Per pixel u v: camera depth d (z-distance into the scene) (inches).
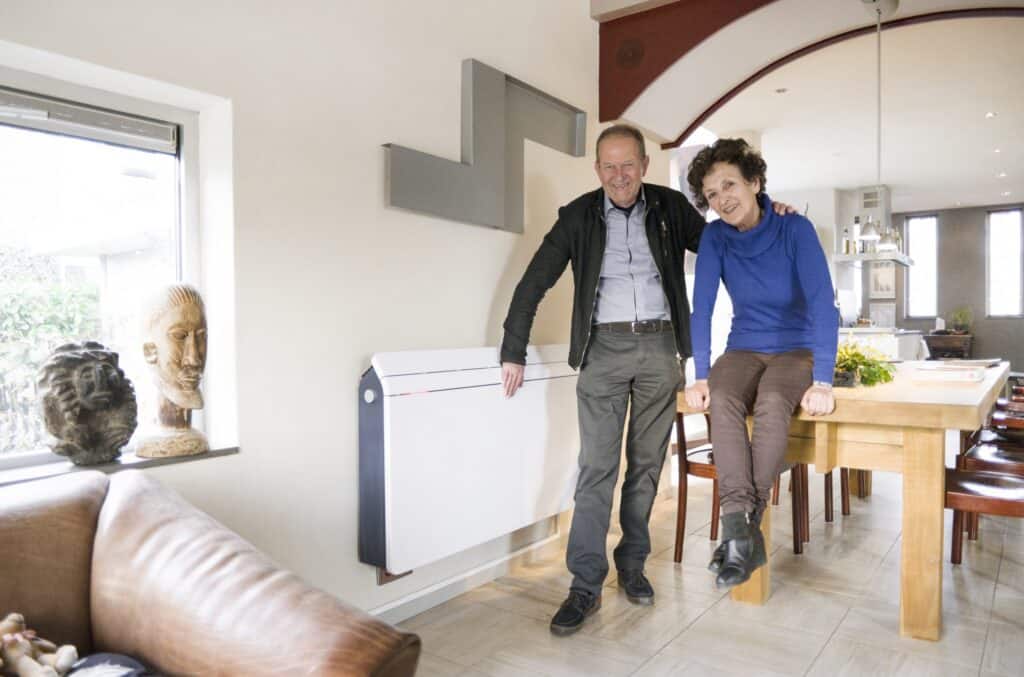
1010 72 218.1
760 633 89.8
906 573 88.0
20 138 68.1
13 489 51.6
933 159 332.5
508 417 105.1
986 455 113.8
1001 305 489.1
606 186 96.4
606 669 80.5
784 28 140.4
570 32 133.0
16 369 68.2
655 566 116.2
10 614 44.1
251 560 46.3
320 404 85.2
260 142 78.6
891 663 81.0
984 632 89.3
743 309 96.0
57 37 61.9
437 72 101.3
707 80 147.9
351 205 88.7
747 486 81.1
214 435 79.7
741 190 86.4
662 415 100.3
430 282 100.7
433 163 97.6
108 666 42.9
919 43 195.6
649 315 98.0
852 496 163.9
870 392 96.3
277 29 80.1
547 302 125.5
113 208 74.7
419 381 90.0
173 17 70.2
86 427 65.7
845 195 409.7
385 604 94.1
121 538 50.5
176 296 70.8
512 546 118.3
